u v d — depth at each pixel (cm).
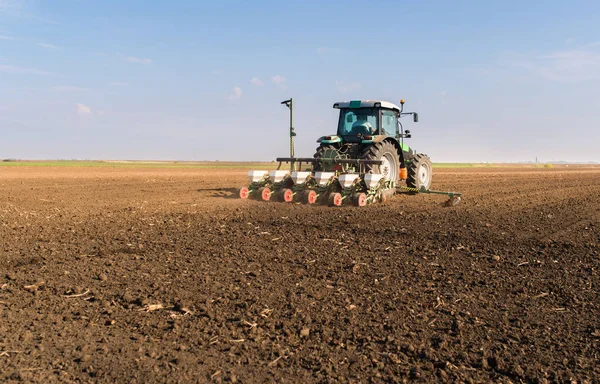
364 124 1412
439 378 352
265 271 605
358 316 459
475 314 467
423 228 884
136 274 588
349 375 355
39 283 544
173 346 397
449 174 3191
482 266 633
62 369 358
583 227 898
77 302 492
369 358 380
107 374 352
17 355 377
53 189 1681
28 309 470
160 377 348
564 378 351
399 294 521
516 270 614
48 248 718
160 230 866
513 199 1390
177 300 496
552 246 742
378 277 583
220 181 2172
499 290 538
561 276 590
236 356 382
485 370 364
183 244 753
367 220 975
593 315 465
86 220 971
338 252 704
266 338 412
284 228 888
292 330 425
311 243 763
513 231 857
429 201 1332
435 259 667
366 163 1291
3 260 645
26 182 1980
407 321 448
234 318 453
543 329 433
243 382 344
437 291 532
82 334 417
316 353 386
